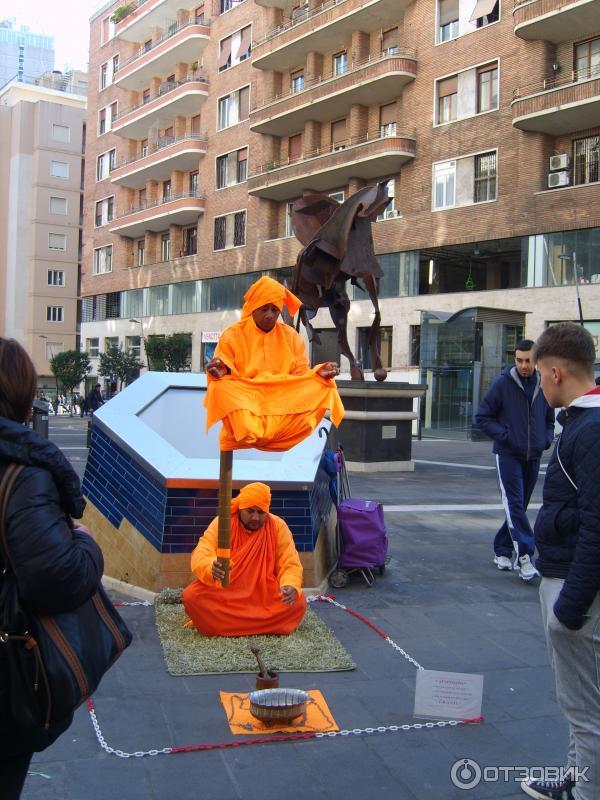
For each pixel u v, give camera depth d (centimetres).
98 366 4953
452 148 2788
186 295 4250
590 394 283
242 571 488
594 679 280
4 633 208
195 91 3934
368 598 600
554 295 2494
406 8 2942
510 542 701
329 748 352
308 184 3309
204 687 417
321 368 380
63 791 311
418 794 315
